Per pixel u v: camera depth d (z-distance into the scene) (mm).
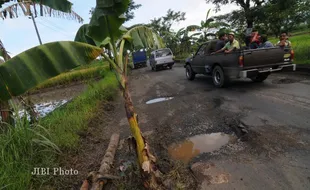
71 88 13875
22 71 2203
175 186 2420
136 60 22375
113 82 9977
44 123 4125
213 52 7383
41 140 3229
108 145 3736
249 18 12977
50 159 3133
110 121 5242
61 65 2311
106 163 2996
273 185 2252
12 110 3594
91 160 3318
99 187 2494
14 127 3238
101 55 2525
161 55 16047
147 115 5246
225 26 14766
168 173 2674
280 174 2396
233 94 5996
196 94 6684
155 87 9086
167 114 5082
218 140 3451
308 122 3520
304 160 2570
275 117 3926
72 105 6000
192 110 5109
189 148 3303
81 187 2539
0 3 3902
